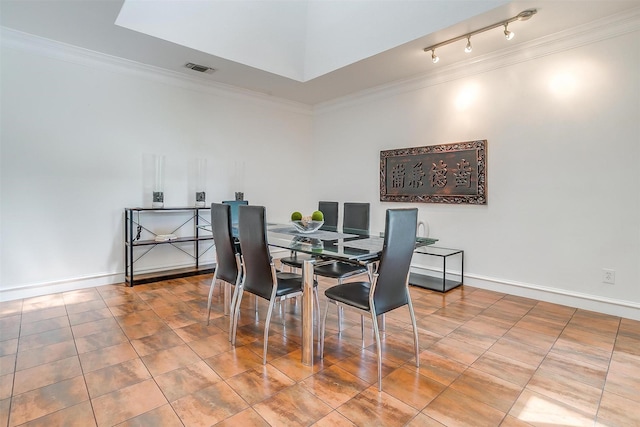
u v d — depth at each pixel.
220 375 2.04
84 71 3.69
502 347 2.41
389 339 2.55
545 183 3.37
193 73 4.28
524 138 3.49
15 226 3.35
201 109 4.60
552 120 3.30
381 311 2.03
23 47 3.33
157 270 4.33
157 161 4.20
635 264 2.90
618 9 2.80
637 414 1.69
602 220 3.05
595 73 3.05
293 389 1.90
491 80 3.71
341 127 5.39
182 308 3.16
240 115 4.99
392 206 4.69
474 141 3.82
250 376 2.03
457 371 2.10
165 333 2.62
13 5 2.78
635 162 2.87
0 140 3.25
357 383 1.97
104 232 3.89
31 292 3.45
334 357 2.28
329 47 4.07
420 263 4.43
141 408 1.73
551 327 2.75
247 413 1.70
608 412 1.70
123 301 3.34
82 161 3.72
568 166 3.22
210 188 4.73
